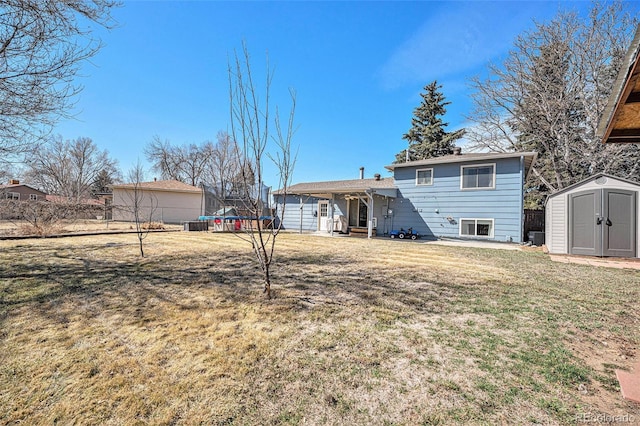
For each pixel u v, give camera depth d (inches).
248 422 64.2
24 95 176.4
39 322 117.6
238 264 244.7
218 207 630.5
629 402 70.9
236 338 104.8
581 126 570.6
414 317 126.0
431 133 1032.2
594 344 102.1
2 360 88.1
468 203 480.1
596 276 207.3
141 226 652.7
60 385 76.1
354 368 85.9
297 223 685.9
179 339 103.7
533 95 601.9
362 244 402.3
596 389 76.6
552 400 71.9
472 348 98.5
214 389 75.4
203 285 175.8
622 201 283.0
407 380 80.0
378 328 114.3
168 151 1368.1
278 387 76.7
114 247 343.0
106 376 80.5
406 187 543.5
